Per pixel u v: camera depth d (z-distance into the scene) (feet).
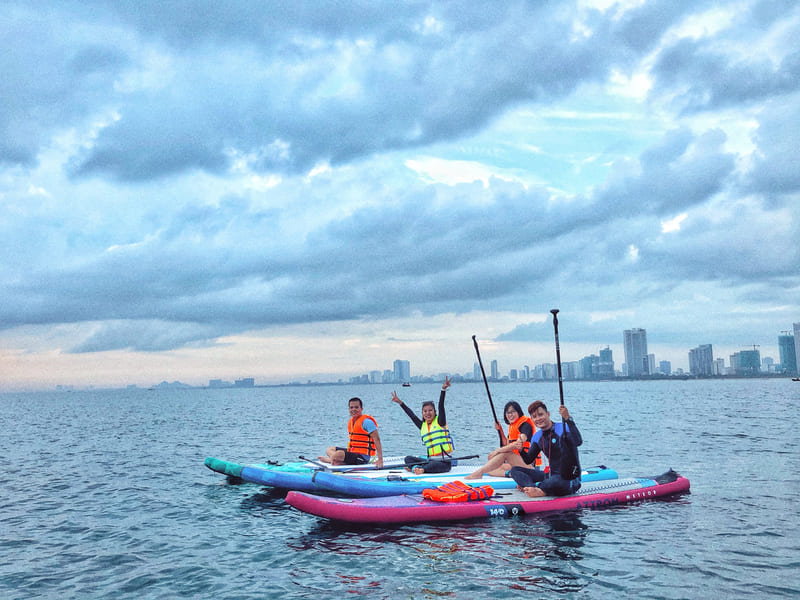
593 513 26.96
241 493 35.96
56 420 132.46
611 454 49.47
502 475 31.71
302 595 17.66
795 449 49.11
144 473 44.86
